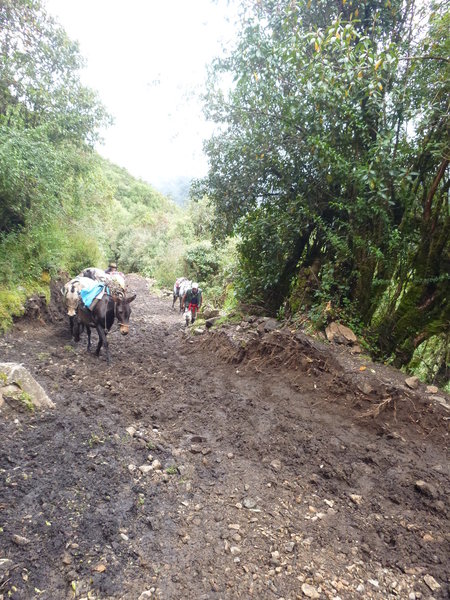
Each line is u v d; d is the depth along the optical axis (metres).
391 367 6.14
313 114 6.66
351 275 7.04
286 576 2.70
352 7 7.04
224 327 8.89
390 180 6.14
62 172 10.37
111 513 3.10
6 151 7.67
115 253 34.06
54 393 5.29
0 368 4.64
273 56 6.53
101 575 2.51
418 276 6.40
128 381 6.41
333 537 3.14
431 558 2.93
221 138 8.83
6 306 8.07
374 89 5.81
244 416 5.34
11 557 2.53
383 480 3.94
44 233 10.06
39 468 3.51
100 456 3.85
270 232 8.44
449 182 5.97
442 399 5.14
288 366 6.60
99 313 7.26
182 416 5.31
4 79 9.91
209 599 2.44
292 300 7.95
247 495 3.62
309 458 4.34
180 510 3.31
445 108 5.75
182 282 16.39
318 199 7.71
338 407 5.41
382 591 2.63
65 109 11.26
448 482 3.88
